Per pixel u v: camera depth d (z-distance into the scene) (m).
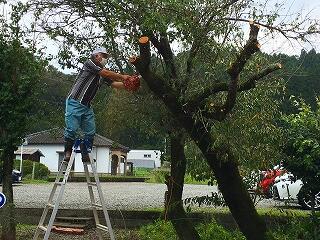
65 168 7.12
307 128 8.42
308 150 8.25
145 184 33.59
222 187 6.96
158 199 18.50
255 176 7.75
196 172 7.61
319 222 8.10
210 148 6.59
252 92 6.80
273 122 7.38
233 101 6.19
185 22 6.03
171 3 5.86
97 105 8.97
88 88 6.86
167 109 7.43
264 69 6.20
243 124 6.60
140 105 7.83
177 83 6.55
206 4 6.28
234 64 5.92
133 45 6.92
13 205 9.20
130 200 17.92
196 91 6.47
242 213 7.01
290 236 7.75
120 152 54.62
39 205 14.71
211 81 6.53
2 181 9.32
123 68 7.99
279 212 9.59
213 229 9.16
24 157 49.75
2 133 9.00
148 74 6.39
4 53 8.80
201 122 6.52
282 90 6.95
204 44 6.53
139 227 11.62
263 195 8.08
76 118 6.82
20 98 9.02
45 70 9.20
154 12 5.86
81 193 21.55
